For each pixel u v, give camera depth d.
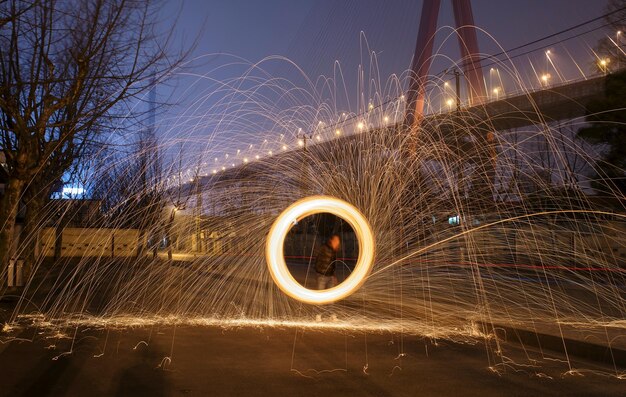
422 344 9.80
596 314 12.97
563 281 21.64
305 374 7.58
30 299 16.19
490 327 11.03
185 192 18.30
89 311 13.84
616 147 25.17
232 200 14.95
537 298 16.39
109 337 10.23
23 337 10.22
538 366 8.23
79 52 12.45
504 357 8.83
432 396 6.61
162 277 21.45
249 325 11.60
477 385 7.11
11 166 14.77
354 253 34.62
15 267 17.17
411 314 13.00
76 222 34.84
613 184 24.88
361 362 8.34
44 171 19.88
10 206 13.97
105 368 7.84
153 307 14.53
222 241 15.97
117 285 20.03
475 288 17.16
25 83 11.60
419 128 15.62
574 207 21.98
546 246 21.08
